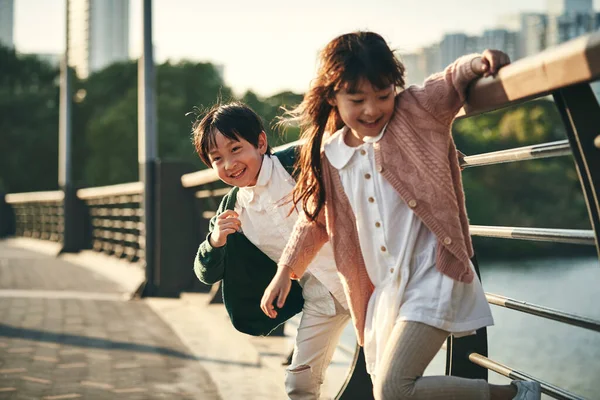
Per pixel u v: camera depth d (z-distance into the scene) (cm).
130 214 1159
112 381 438
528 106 4531
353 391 323
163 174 842
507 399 218
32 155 5066
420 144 219
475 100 213
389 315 223
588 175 185
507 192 4447
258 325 292
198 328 614
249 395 400
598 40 160
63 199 1479
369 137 227
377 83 209
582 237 208
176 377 446
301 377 285
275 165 281
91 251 1402
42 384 430
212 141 275
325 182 239
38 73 5553
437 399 209
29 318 680
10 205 2119
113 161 4831
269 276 290
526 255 3903
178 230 845
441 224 216
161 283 838
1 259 1382
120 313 714
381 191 226
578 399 212
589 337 1666
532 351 1580
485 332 270
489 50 203
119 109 4953
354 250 237
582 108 184
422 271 219
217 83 5281
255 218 286
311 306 284
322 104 229
